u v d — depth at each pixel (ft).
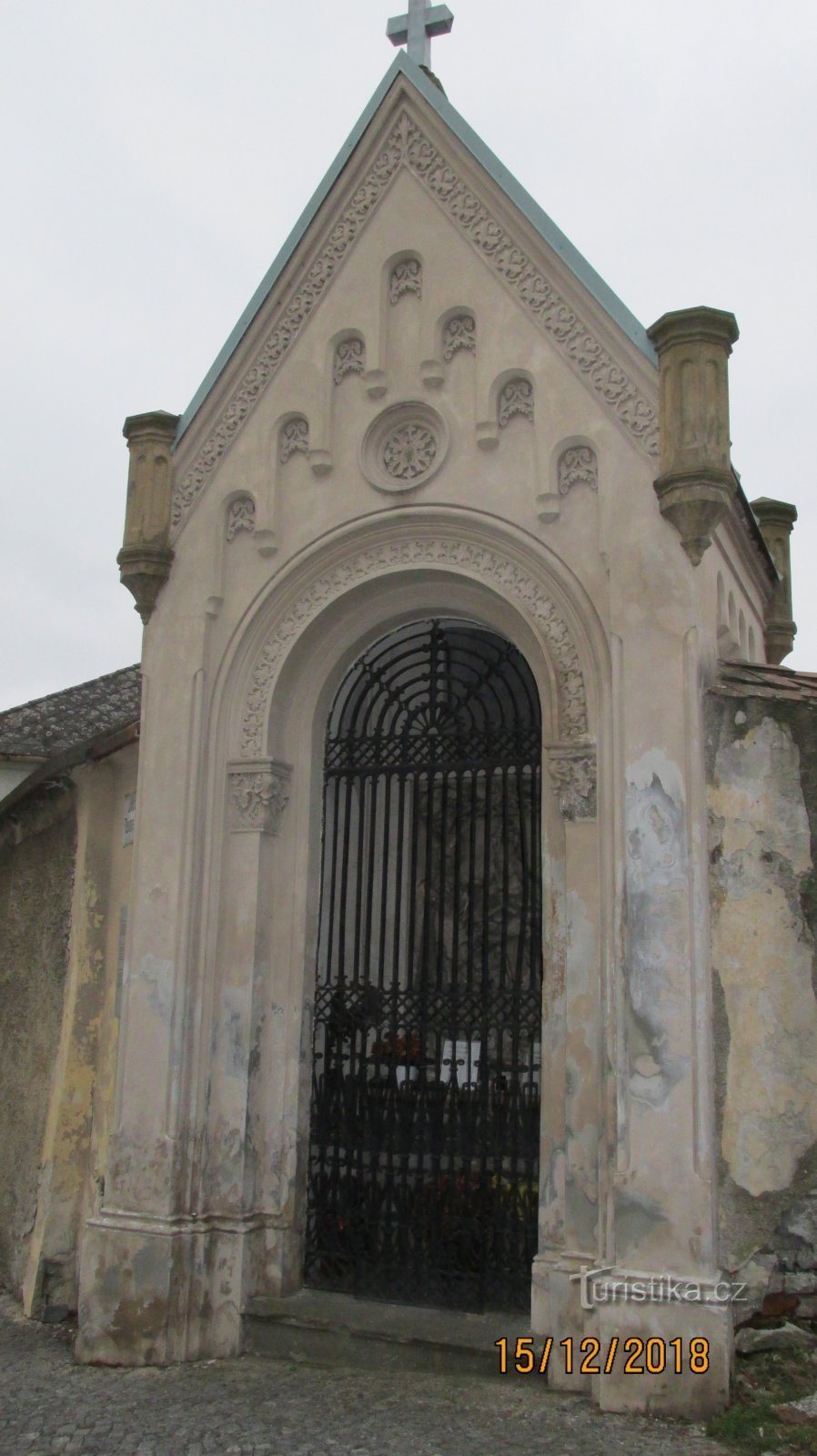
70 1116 30.91
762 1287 21.39
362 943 29.60
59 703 56.75
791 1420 19.39
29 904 36.32
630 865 22.06
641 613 22.86
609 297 24.40
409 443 26.16
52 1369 24.20
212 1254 24.67
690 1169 20.81
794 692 23.18
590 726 23.38
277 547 26.84
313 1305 24.47
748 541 28.81
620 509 23.48
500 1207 24.47
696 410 22.89
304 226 27.43
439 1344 22.58
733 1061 22.00
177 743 26.55
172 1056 25.09
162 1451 19.45
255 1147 25.34
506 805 25.71
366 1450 19.13
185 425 27.91
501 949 25.23
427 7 28.76
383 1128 25.77
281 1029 25.95
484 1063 25.00
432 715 27.09
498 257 25.64
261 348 27.66
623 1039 21.56
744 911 22.47
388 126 27.09
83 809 32.81
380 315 26.50
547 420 24.53
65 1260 29.86
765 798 22.81
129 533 27.71
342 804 29.12
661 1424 19.74
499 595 24.76
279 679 26.61
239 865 26.18
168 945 25.64
